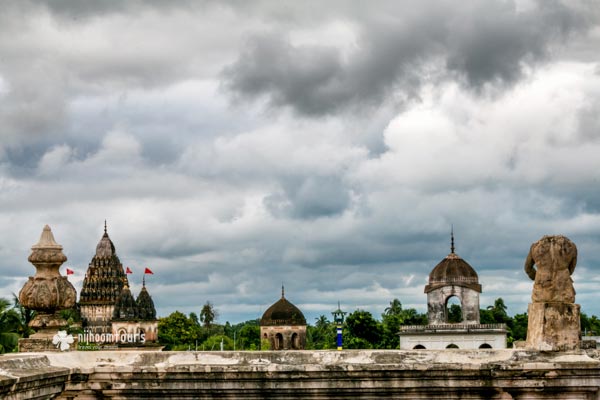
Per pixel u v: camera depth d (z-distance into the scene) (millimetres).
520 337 117125
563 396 11406
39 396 10992
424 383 11617
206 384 11883
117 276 146375
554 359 11625
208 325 196875
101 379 11961
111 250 148750
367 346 99812
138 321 124875
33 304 12773
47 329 12859
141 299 127188
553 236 11961
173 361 12266
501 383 11453
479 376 11562
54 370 11258
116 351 12570
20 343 12648
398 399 11695
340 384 11703
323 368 11680
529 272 12523
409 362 11883
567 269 11961
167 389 11930
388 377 11656
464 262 91375
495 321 123875
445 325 87812
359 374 11656
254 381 11812
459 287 89500
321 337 157750
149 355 12359
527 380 11375
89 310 143000
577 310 11789
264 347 121000
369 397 11719
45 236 12961
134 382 11953
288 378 11742
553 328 11766
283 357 12141
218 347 141500
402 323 112688
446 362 11828
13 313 58156
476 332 86562
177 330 155125
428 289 90375
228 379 11828
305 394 11789
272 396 11836
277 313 122562
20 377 10289
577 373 11320
